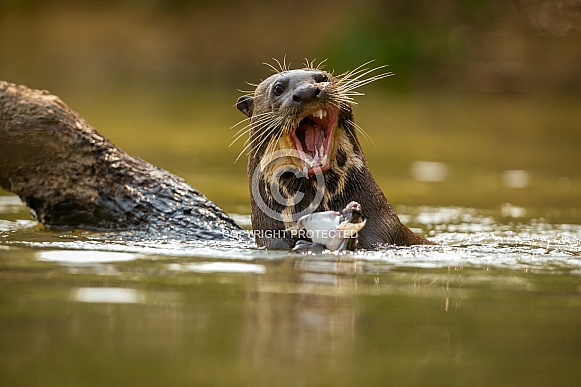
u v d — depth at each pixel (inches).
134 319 470.9
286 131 725.3
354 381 384.8
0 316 472.7
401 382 386.0
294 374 391.5
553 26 2819.9
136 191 848.9
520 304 522.6
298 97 700.0
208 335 445.4
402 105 2372.0
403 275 598.2
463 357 422.0
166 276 576.4
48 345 426.9
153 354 414.9
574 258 680.4
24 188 859.4
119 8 3225.9
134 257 645.9
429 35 2837.1
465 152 1608.0
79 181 850.8
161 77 2928.2
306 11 3080.7
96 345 427.5
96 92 2534.5
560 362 417.7
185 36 3080.7
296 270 605.0
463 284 574.6
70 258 633.0
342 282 570.3
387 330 461.7
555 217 995.9
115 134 1721.2
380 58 2763.3
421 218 985.5
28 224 868.6
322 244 687.1
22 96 865.5
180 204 840.3
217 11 3142.2
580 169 1428.4
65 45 3073.3
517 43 2790.4
